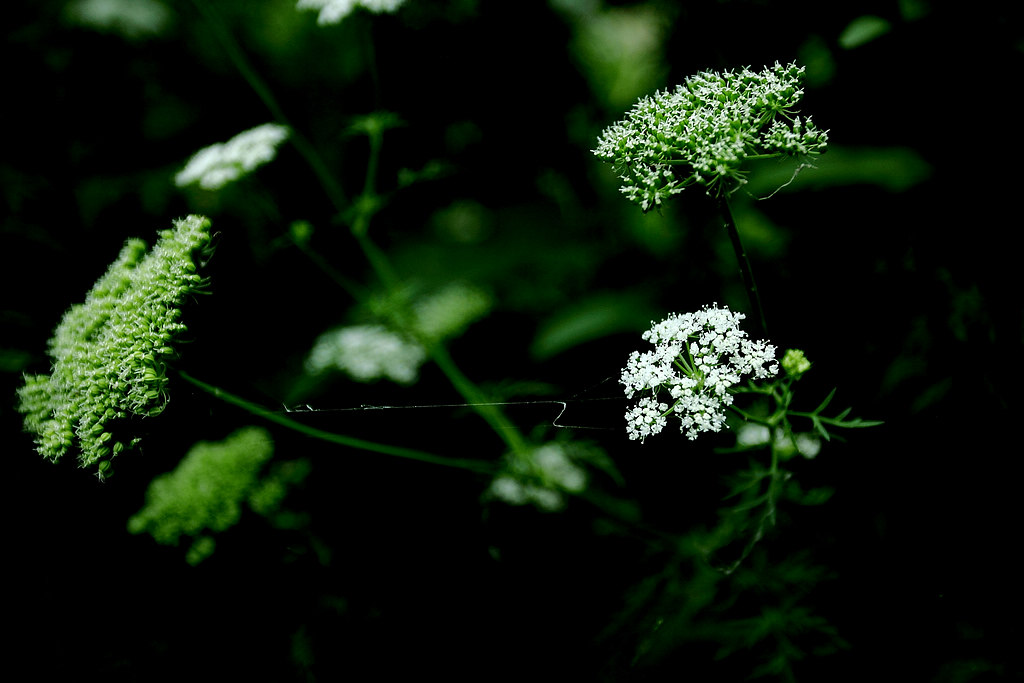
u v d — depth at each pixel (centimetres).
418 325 124
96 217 135
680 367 108
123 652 121
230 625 121
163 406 111
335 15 123
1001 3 119
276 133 123
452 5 135
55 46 139
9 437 126
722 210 107
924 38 121
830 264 121
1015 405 113
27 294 131
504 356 130
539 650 116
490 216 138
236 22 146
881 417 115
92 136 140
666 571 115
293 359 135
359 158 147
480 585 120
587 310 127
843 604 112
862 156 121
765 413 113
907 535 112
